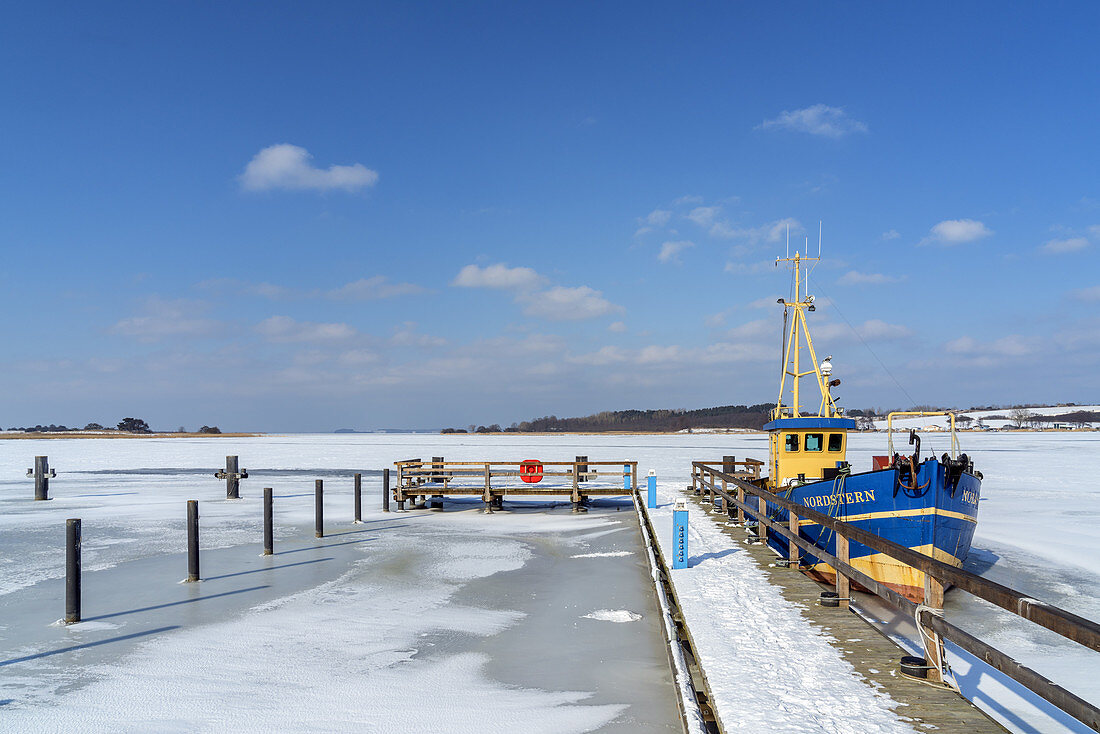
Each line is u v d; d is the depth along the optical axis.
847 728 4.62
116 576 11.70
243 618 9.23
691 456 52.72
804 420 15.13
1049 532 17.77
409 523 18.19
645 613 9.44
